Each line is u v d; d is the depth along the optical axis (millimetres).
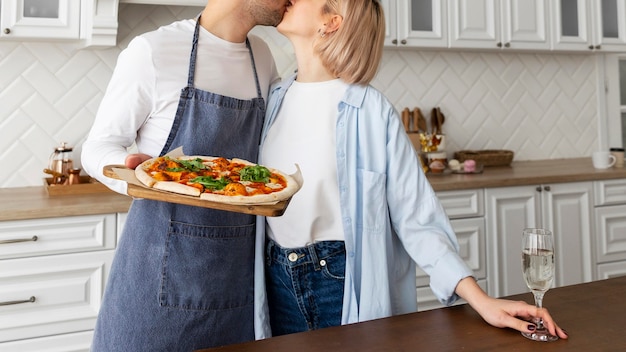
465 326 929
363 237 1219
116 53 2592
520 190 2721
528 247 908
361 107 1255
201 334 1217
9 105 2436
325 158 1243
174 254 1180
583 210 2881
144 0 2322
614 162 3088
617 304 1016
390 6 2785
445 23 2916
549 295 1082
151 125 1238
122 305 1181
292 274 1244
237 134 1286
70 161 2410
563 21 3209
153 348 1177
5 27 2168
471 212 2607
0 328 1912
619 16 3348
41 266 1957
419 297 2514
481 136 3395
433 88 3262
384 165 1240
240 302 1274
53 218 1971
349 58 1210
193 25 1288
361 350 829
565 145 3615
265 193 982
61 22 2252
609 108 3697
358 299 1238
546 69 3555
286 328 1283
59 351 1987
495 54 3416
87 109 2559
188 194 938
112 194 2264
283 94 1329
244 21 1267
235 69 1308
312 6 1223
